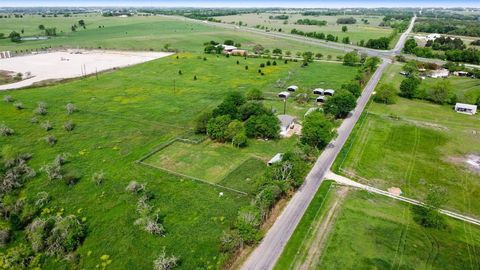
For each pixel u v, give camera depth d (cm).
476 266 3812
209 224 4478
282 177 5122
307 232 4319
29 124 7562
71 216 4391
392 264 3828
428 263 3856
